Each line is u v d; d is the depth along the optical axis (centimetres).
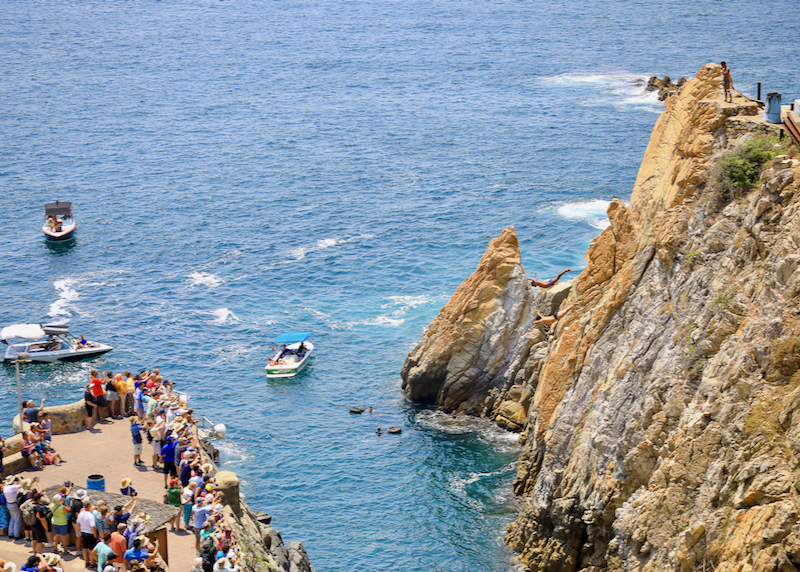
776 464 3038
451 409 7006
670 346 4162
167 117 17212
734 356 3459
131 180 13138
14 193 12462
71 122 16662
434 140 15250
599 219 10988
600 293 5341
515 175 13025
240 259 10150
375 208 11781
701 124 4634
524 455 5766
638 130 15438
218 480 4022
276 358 7750
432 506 5684
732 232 4081
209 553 3259
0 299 9088
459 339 6962
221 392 7306
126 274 9750
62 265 9975
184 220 11431
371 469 6162
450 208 11675
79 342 7969
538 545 4919
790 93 16412
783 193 3634
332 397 7231
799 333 3209
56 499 3353
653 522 3641
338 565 5103
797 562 2797
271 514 5628
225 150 14850
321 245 10500
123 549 3116
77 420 4488
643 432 4088
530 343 6825
